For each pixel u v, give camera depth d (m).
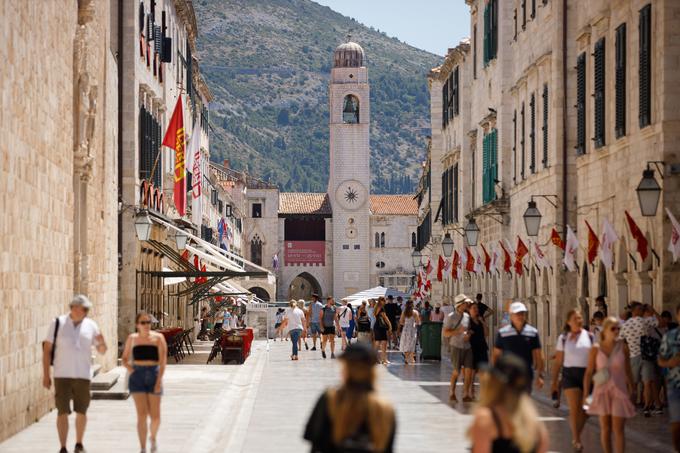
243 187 184.75
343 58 192.50
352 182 190.12
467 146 75.31
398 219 192.88
